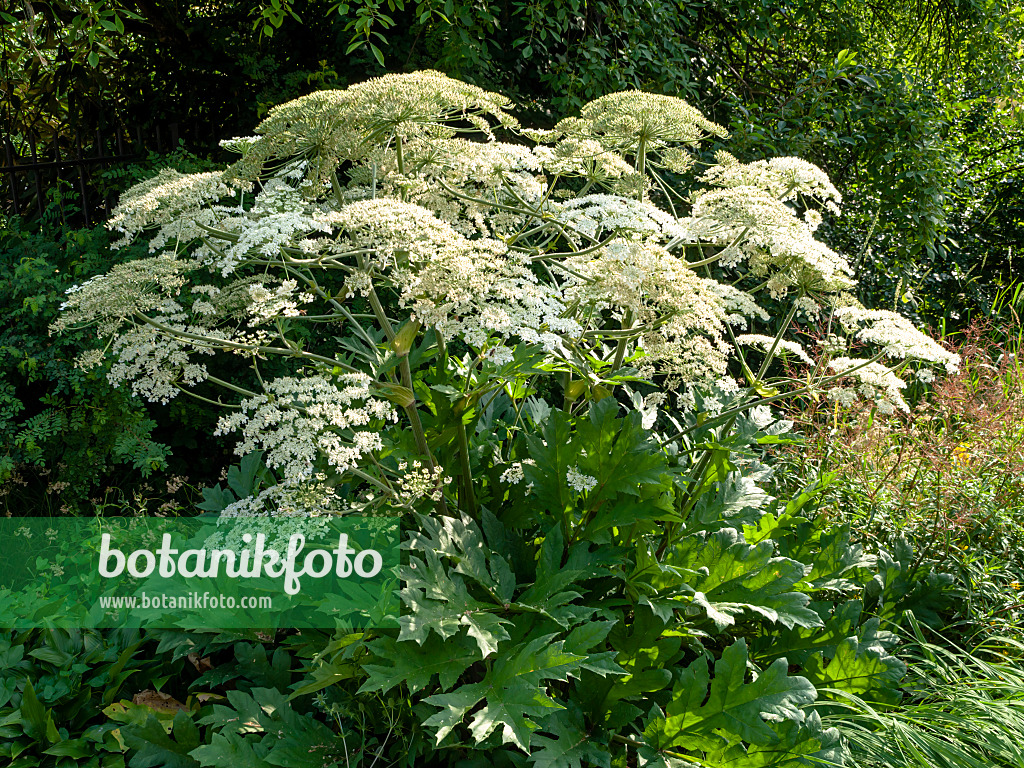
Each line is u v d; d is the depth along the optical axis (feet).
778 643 10.14
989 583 11.44
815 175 10.06
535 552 10.14
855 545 11.07
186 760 8.61
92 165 19.01
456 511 9.91
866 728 8.98
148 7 18.16
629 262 8.69
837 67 22.84
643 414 10.61
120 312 8.20
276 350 8.64
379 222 7.64
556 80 19.56
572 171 11.23
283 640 10.03
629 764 9.27
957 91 27.86
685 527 10.14
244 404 7.79
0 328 15.05
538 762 7.79
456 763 8.39
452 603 8.31
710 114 23.75
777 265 10.05
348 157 9.18
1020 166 31.65
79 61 18.25
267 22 18.54
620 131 10.55
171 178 9.06
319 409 7.54
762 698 8.14
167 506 13.19
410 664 8.16
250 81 18.98
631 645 9.00
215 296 9.00
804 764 8.03
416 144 9.52
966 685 9.64
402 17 18.24
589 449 9.34
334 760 8.36
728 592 9.31
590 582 9.56
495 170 9.91
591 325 10.32
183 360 8.14
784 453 14.73
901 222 24.12
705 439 10.18
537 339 7.96
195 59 18.89
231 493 11.10
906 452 13.19
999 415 13.57
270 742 8.35
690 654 10.43
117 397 14.35
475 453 10.50
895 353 9.34
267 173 9.73
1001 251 31.58
